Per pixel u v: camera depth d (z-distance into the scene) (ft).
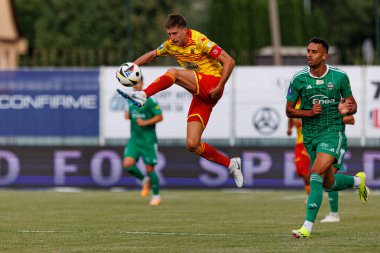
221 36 296.92
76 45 341.41
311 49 73.10
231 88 143.13
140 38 342.03
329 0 444.14
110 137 146.00
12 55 315.78
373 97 140.56
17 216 93.09
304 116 73.31
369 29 445.37
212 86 73.61
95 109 146.30
